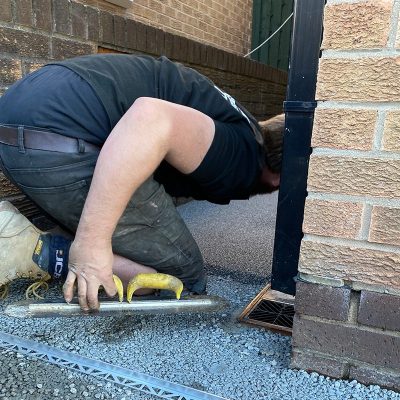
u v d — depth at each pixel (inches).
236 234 107.7
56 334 57.7
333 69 43.5
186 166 53.1
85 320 61.5
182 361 52.9
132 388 47.7
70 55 87.5
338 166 45.2
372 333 47.3
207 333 59.6
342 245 46.7
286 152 57.1
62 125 51.4
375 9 40.9
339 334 48.7
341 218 46.1
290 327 61.7
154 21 142.6
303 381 49.5
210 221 119.4
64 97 51.8
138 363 52.1
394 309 45.8
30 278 69.3
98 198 45.9
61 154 51.6
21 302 54.0
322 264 47.9
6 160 54.9
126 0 117.6
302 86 54.2
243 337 58.9
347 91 43.4
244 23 236.4
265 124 66.9
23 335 57.1
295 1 52.7
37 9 77.9
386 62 41.5
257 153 59.9
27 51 77.0
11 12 73.2
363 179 44.5
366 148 43.8
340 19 42.4
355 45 42.3
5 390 46.4
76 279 50.1
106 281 49.5
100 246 48.0
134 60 58.8
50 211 57.1
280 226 59.9
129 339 57.2
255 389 48.1
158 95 56.9
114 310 53.9
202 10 181.2
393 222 44.1
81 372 49.9
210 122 53.2
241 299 71.4
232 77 179.2
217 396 46.8
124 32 105.5
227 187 58.9
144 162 46.1
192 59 143.3
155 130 46.5
